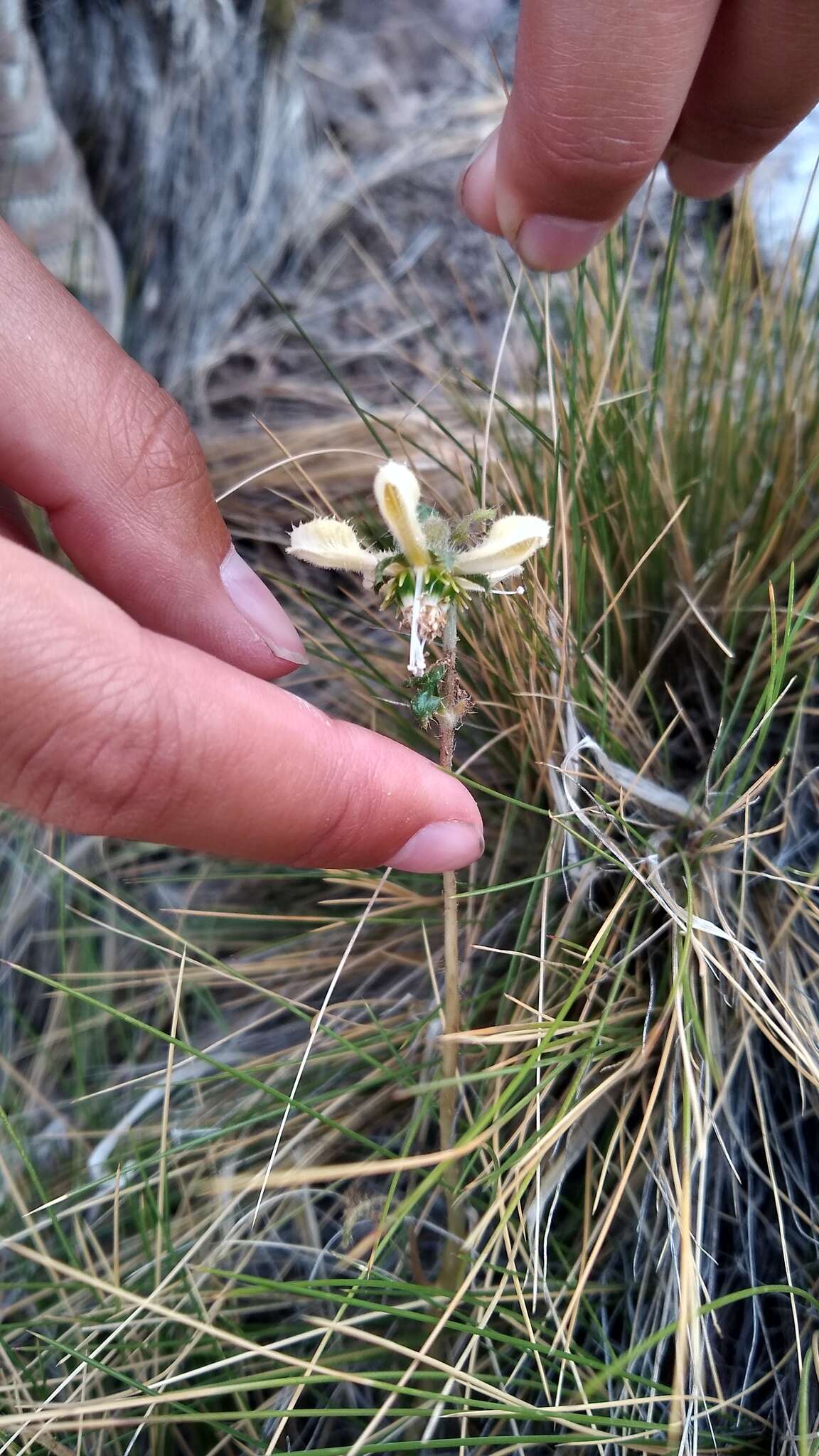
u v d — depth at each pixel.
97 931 0.15
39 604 0.08
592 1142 0.12
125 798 0.08
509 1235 0.11
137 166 0.20
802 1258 0.11
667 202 0.22
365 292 0.22
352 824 0.09
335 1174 0.08
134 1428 0.11
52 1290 0.12
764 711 0.13
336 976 0.11
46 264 0.18
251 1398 0.11
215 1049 0.15
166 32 0.20
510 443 0.15
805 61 0.11
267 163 0.23
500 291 0.21
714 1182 0.12
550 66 0.10
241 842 0.09
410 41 0.26
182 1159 0.13
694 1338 0.09
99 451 0.10
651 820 0.13
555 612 0.13
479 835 0.10
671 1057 0.12
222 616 0.11
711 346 0.16
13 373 0.10
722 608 0.15
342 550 0.09
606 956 0.12
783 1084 0.12
